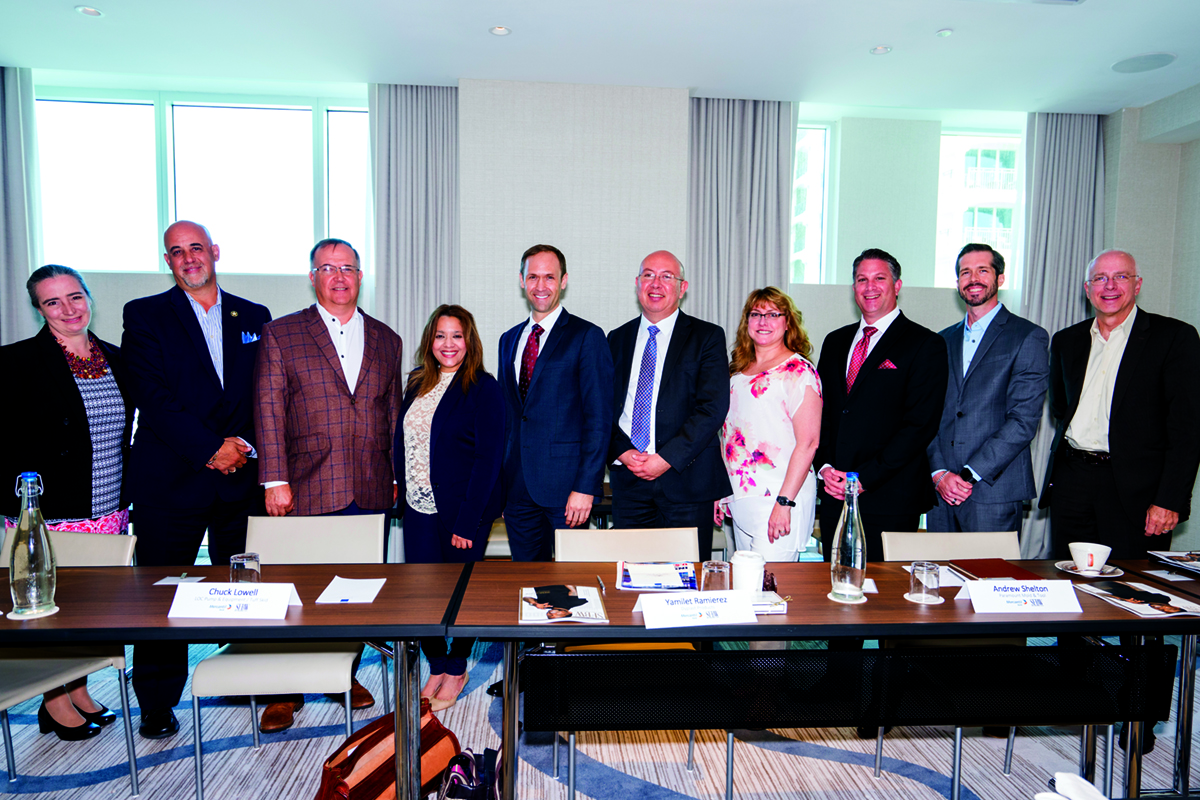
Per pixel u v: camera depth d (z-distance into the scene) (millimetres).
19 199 4332
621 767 2377
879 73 4227
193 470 2672
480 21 3615
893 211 5156
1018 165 5164
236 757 2406
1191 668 1863
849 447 2777
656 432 2766
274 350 2602
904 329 2779
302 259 4957
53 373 2566
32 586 1706
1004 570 2068
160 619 1676
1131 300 2855
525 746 2504
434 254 4598
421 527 2646
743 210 4758
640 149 4453
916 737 2582
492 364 4414
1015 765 2400
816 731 2617
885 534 2428
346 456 2635
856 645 2297
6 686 1985
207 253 2740
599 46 3891
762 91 4539
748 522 2729
